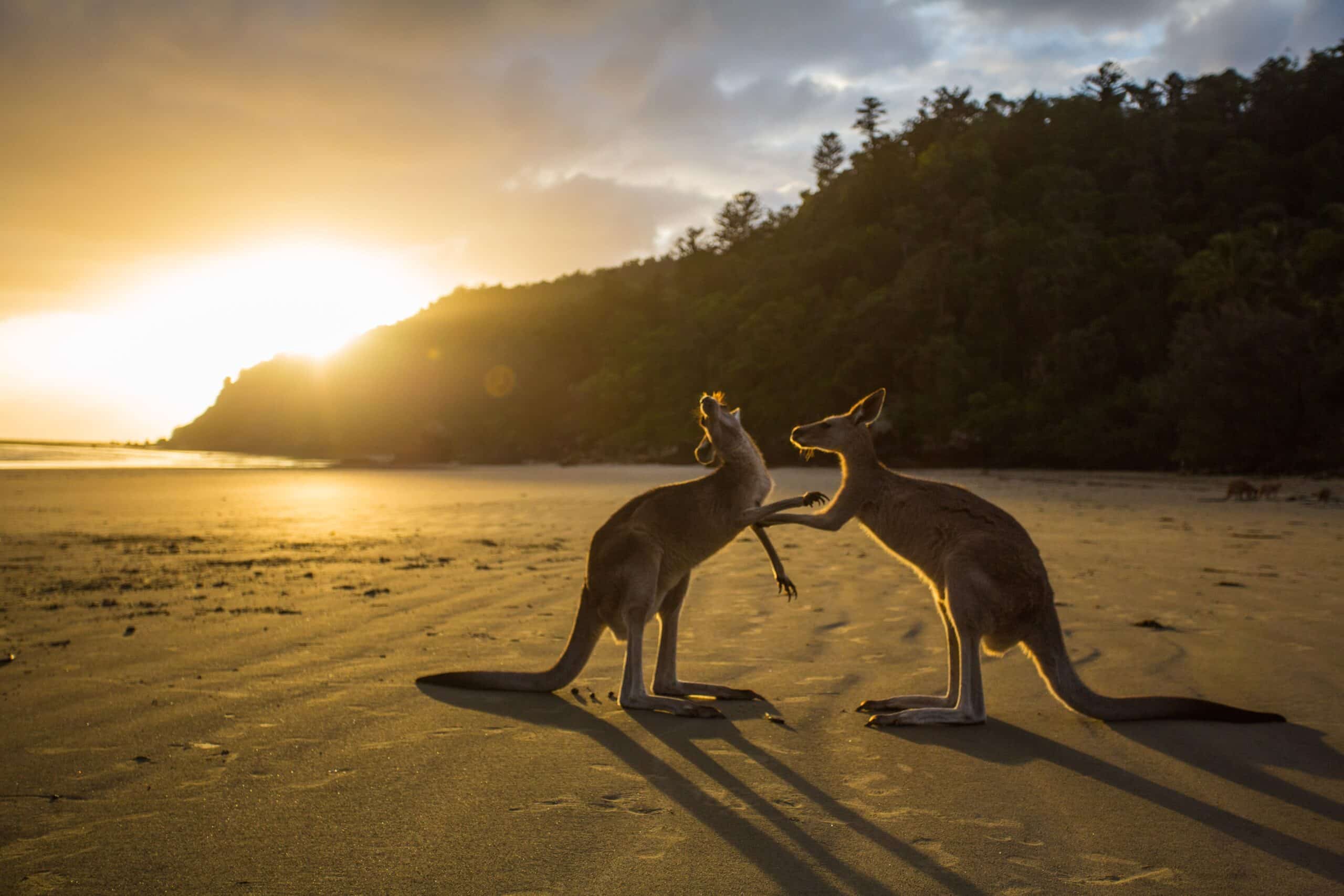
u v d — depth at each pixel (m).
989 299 76.44
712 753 4.16
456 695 5.13
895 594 8.29
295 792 3.66
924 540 4.91
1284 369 44.19
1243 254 59.00
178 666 5.74
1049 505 21.92
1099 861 3.01
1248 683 5.23
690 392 94.31
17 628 6.94
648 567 5.02
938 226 88.88
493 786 3.72
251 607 7.87
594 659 6.12
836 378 79.00
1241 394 44.66
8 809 3.49
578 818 3.39
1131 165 89.44
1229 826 3.29
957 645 4.91
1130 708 4.49
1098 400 64.38
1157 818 3.37
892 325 78.94
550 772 3.89
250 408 155.38
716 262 130.88
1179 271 62.88
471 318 147.12
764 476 5.31
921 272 79.19
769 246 118.50
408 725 4.55
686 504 5.14
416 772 3.88
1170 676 5.43
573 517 18.86
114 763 3.99
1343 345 46.25
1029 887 2.83
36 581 9.55
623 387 101.25
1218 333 46.62
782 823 3.34
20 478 39.31
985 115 107.06
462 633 6.81
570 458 90.75
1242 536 13.77
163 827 3.32
